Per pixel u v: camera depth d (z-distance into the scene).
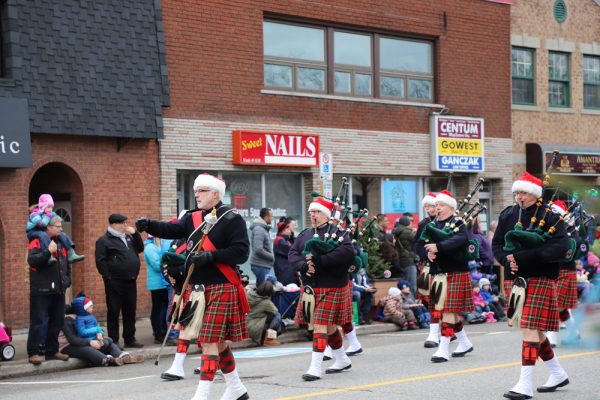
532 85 26.02
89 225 16.98
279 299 15.71
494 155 24.41
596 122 27.31
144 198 17.81
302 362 12.05
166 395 9.21
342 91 21.59
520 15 25.48
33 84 16.02
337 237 10.31
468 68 23.89
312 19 20.83
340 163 21.12
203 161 18.72
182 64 18.44
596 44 27.45
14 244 15.87
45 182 17.66
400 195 22.77
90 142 17.06
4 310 15.79
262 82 19.75
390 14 22.25
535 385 9.27
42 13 16.28
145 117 17.55
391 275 18.05
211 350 7.73
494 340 13.98
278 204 20.30
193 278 7.79
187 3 18.55
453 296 11.26
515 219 8.95
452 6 23.53
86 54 16.80
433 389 9.08
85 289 16.91
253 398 8.76
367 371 10.59
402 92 22.77
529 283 8.62
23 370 12.09
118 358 12.84
